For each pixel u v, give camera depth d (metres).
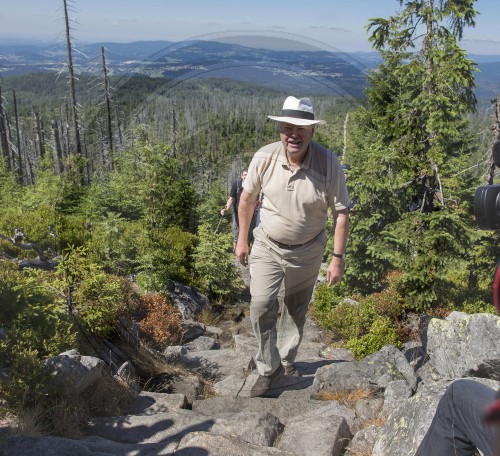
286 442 2.83
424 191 5.47
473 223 5.36
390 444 2.67
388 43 6.28
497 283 1.17
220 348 4.29
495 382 2.78
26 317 3.36
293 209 2.66
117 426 2.98
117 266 3.18
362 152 4.92
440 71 5.86
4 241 3.39
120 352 3.74
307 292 3.06
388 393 3.39
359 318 4.92
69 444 2.48
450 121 5.62
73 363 3.18
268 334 3.18
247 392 3.52
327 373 3.67
